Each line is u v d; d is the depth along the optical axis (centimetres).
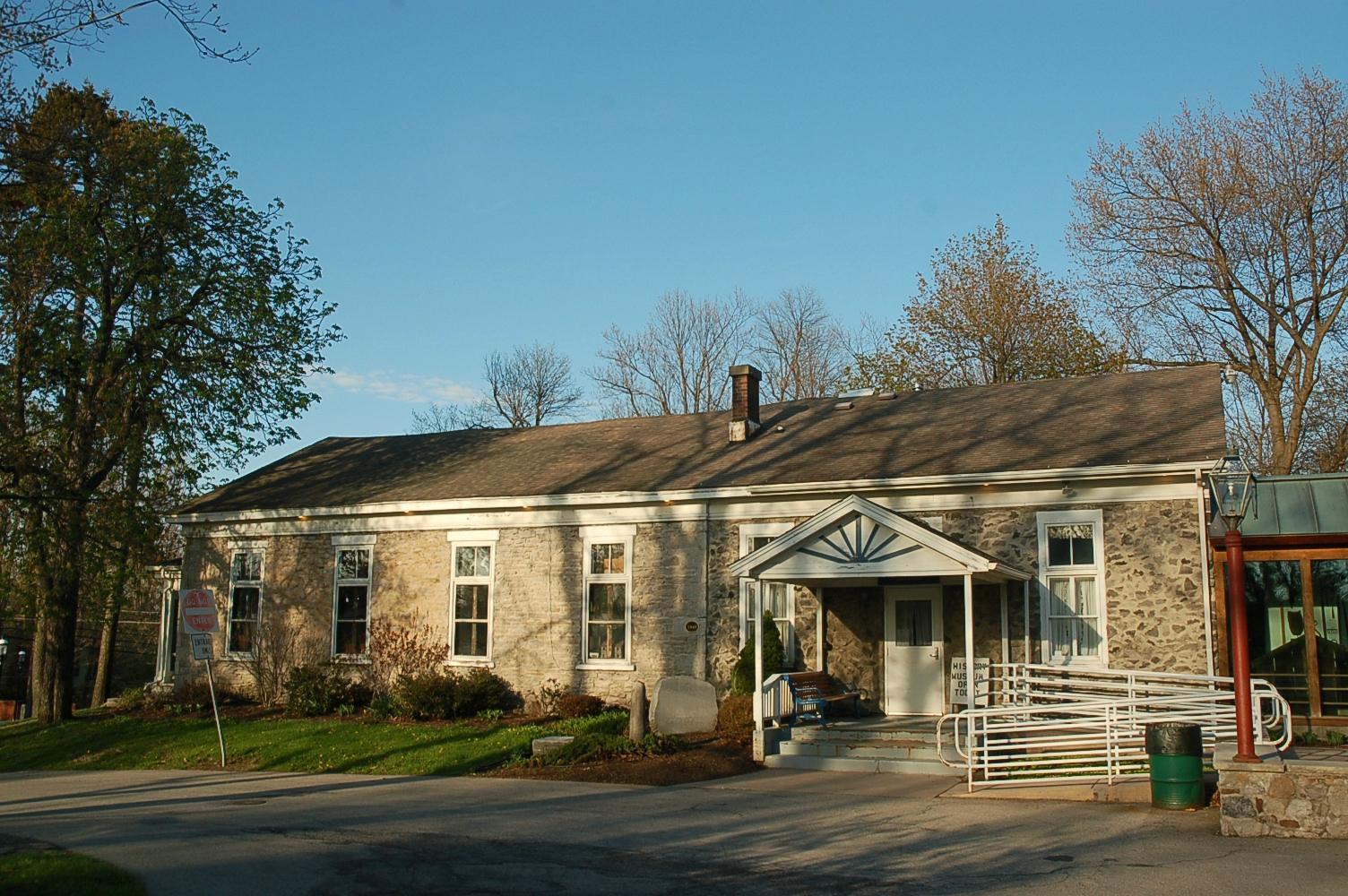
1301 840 1185
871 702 2105
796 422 2592
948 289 4325
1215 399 2134
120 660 4003
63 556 2567
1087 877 1014
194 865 1093
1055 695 1736
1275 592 1900
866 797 1510
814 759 1805
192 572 2936
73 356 2503
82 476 2612
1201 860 1084
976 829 1266
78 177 1830
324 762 2002
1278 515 1809
